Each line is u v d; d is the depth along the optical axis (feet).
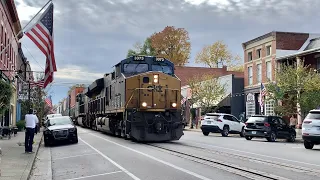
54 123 76.48
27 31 51.42
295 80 99.81
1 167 41.11
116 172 37.45
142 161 44.78
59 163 46.68
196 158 46.96
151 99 71.51
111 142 73.82
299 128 113.60
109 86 91.81
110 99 89.76
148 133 70.85
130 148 60.70
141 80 71.82
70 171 39.83
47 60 53.16
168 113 72.08
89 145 69.10
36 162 48.73
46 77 53.67
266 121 86.63
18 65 126.31
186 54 230.27
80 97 169.37
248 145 71.36
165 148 59.67
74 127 74.59
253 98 139.13
